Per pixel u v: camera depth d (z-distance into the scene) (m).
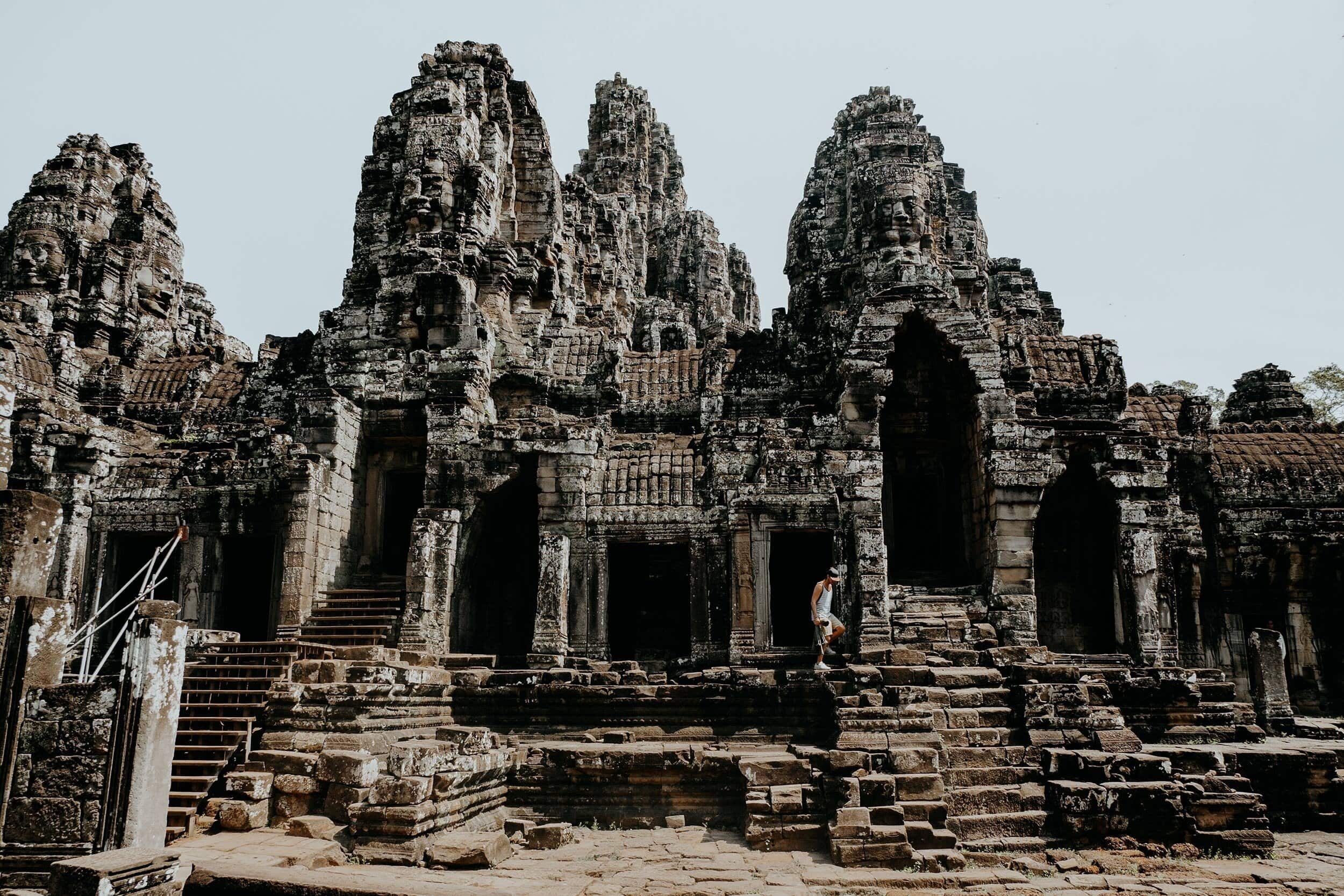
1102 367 28.06
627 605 27.16
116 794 12.03
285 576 22.98
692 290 60.69
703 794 17.03
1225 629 28.28
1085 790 15.18
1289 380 37.22
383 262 28.67
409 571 22.62
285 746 16.45
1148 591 23.64
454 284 27.34
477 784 16.17
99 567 24.55
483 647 25.94
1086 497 26.66
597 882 12.99
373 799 14.16
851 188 32.25
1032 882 13.30
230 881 11.66
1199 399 31.16
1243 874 13.69
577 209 41.91
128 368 34.53
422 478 27.62
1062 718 17.27
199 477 24.81
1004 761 16.58
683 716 19.23
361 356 27.39
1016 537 23.45
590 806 17.11
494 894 11.13
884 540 23.05
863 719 16.88
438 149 29.38
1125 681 20.11
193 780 15.24
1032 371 27.95
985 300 31.23
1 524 12.70
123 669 12.43
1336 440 30.62
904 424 26.72
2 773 12.05
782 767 15.98
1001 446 23.91
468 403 25.62
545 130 34.50
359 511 26.19
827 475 23.59
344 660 19.05
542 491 24.12
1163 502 25.16
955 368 26.02
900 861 13.90
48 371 32.22
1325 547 27.94
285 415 31.17
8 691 12.27
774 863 14.14
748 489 23.44
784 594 27.19
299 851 13.27
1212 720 19.95
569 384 30.44
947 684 18.45
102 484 25.11
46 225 37.59
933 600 23.69
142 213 39.44
